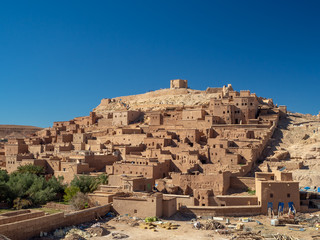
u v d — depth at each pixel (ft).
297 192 188.55
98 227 152.25
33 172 259.80
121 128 379.35
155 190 226.99
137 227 160.86
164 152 281.74
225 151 254.88
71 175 260.62
